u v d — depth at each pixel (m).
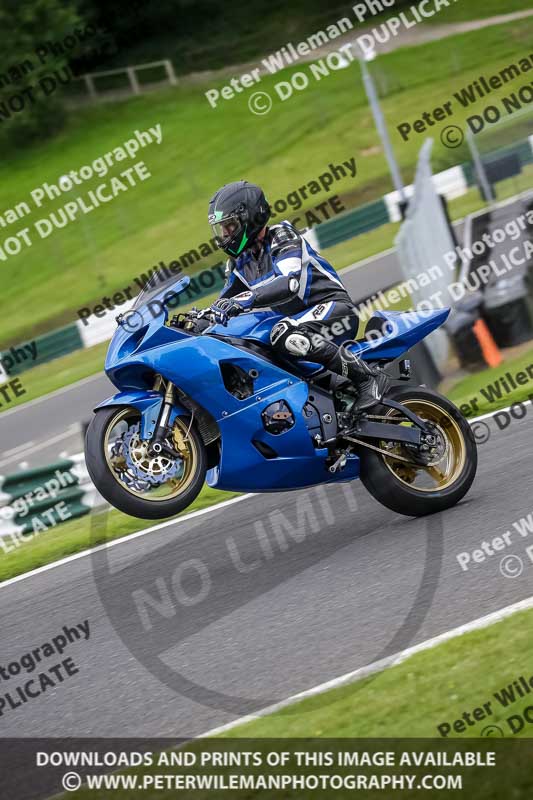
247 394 20.23
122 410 19.31
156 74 127.88
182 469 19.81
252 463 20.20
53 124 122.69
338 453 20.70
